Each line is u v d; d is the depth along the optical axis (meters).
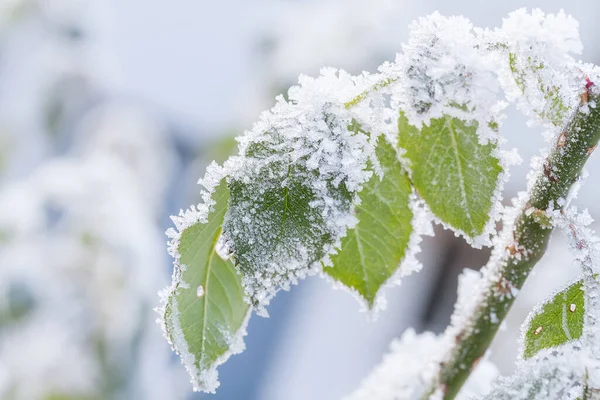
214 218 0.28
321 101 0.28
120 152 0.85
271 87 0.74
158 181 0.91
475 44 0.29
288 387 1.01
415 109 0.29
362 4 0.71
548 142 0.30
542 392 0.28
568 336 0.29
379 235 0.30
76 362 0.66
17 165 0.87
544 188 0.30
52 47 0.88
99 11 0.92
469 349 0.31
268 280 0.28
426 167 0.29
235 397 1.00
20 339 0.67
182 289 0.29
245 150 0.28
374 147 0.29
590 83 0.29
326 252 0.28
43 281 0.67
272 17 0.82
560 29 0.29
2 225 0.69
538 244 0.30
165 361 0.75
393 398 0.33
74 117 0.88
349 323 1.01
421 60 0.29
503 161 0.29
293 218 0.28
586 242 0.29
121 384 0.67
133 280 0.69
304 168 0.28
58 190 0.71
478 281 0.31
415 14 0.72
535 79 0.29
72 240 0.69
